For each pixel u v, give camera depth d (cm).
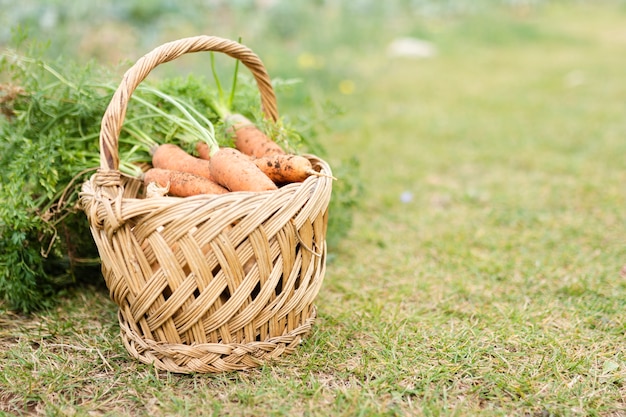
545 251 236
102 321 182
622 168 329
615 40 831
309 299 159
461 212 280
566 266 223
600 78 585
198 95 201
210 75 454
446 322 185
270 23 721
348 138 398
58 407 142
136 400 145
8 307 189
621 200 284
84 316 185
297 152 186
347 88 525
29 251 180
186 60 506
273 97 184
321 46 672
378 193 304
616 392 151
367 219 273
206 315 146
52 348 167
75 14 533
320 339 170
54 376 153
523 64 672
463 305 196
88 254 201
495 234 253
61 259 199
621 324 181
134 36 544
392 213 280
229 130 186
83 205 149
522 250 235
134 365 158
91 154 188
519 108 479
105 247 144
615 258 228
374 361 163
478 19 910
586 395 149
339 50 707
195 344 148
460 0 1016
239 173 153
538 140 389
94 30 513
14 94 190
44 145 182
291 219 146
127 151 197
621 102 487
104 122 145
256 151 179
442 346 169
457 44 788
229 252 140
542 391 151
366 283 213
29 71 195
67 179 188
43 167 177
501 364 162
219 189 161
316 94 491
